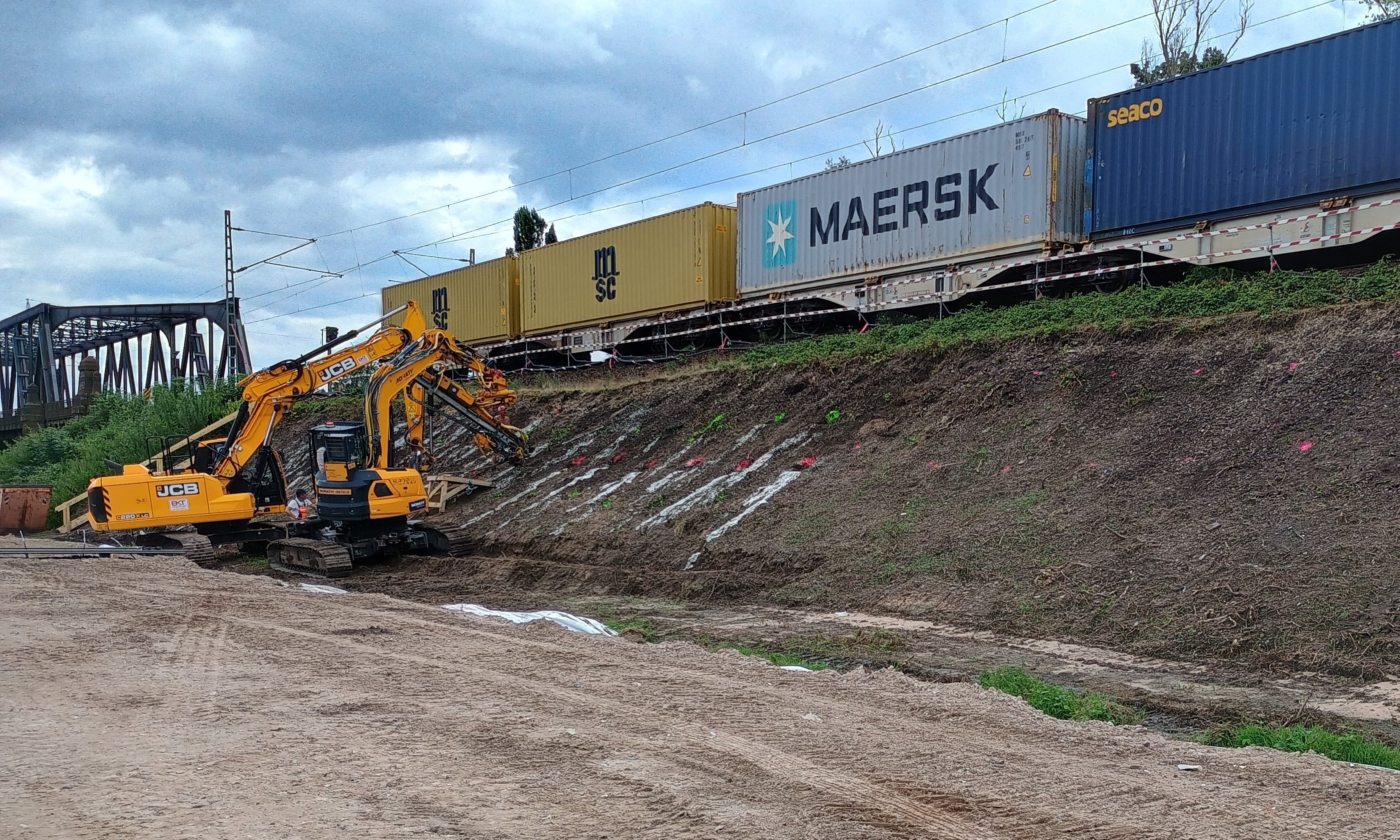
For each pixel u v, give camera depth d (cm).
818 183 2428
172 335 5628
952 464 1553
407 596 1609
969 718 722
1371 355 1323
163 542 2031
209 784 549
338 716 703
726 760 602
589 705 737
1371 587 1002
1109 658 1024
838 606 1328
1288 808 532
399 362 1991
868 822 504
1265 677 934
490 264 3456
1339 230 1614
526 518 2073
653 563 1652
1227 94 1769
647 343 2973
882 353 2000
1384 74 1565
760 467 1838
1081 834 493
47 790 538
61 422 5241
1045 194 1964
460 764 589
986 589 1243
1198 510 1218
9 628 1075
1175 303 1662
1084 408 1529
